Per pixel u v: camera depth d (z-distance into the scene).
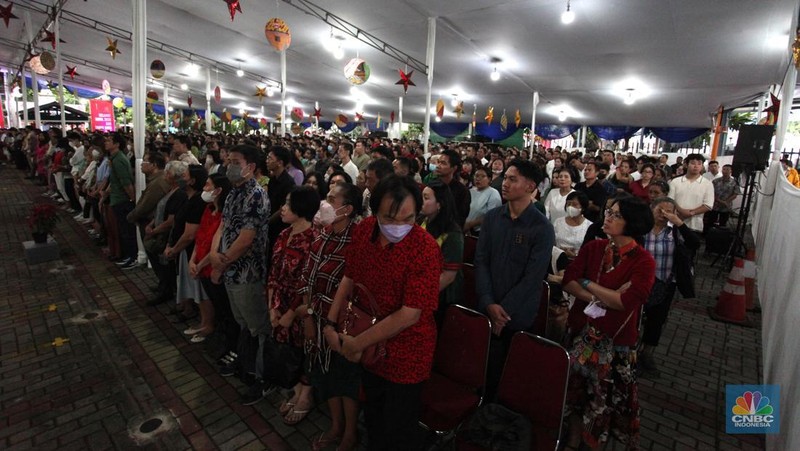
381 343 1.82
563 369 2.05
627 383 2.22
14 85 21.20
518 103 17.55
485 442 1.94
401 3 8.14
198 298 3.66
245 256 2.87
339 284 2.15
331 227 2.36
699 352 3.87
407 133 32.47
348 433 2.34
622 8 7.19
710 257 7.18
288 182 4.13
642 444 2.63
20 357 3.37
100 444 2.48
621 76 11.43
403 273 1.77
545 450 1.97
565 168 4.65
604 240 2.34
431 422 2.16
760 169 5.99
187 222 3.61
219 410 2.81
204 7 10.08
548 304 2.67
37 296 4.52
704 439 2.70
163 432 2.58
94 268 5.42
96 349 3.51
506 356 2.45
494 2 7.64
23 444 2.46
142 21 5.25
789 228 3.41
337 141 12.00
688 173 5.56
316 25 10.15
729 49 8.46
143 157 5.46
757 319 4.61
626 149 20.97
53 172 8.96
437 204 2.43
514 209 2.49
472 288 3.00
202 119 29.56
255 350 3.03
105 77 21.70
